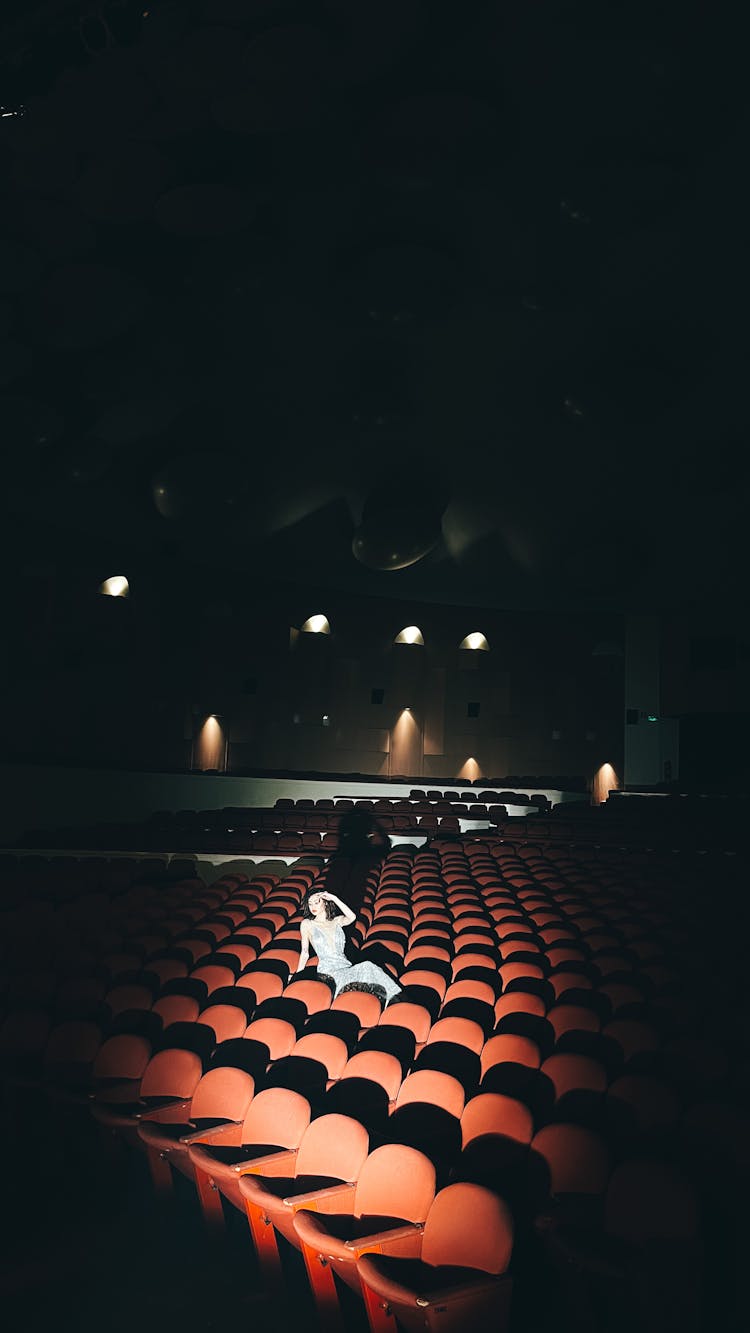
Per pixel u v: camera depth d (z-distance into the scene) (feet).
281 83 22.99
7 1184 14.34
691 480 45.29
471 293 32.60
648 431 40.81
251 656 62.28
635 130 24.71
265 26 21.43
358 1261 9.84
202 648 59.82
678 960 21.38
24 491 46.29
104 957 20.83
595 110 24.13
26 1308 11.03
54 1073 15.49
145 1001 17.90
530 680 70.54
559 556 56.44
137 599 55.98
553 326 34.30
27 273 30.22
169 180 26.45
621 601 66.44
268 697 62.80
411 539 49.98
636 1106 12.80
